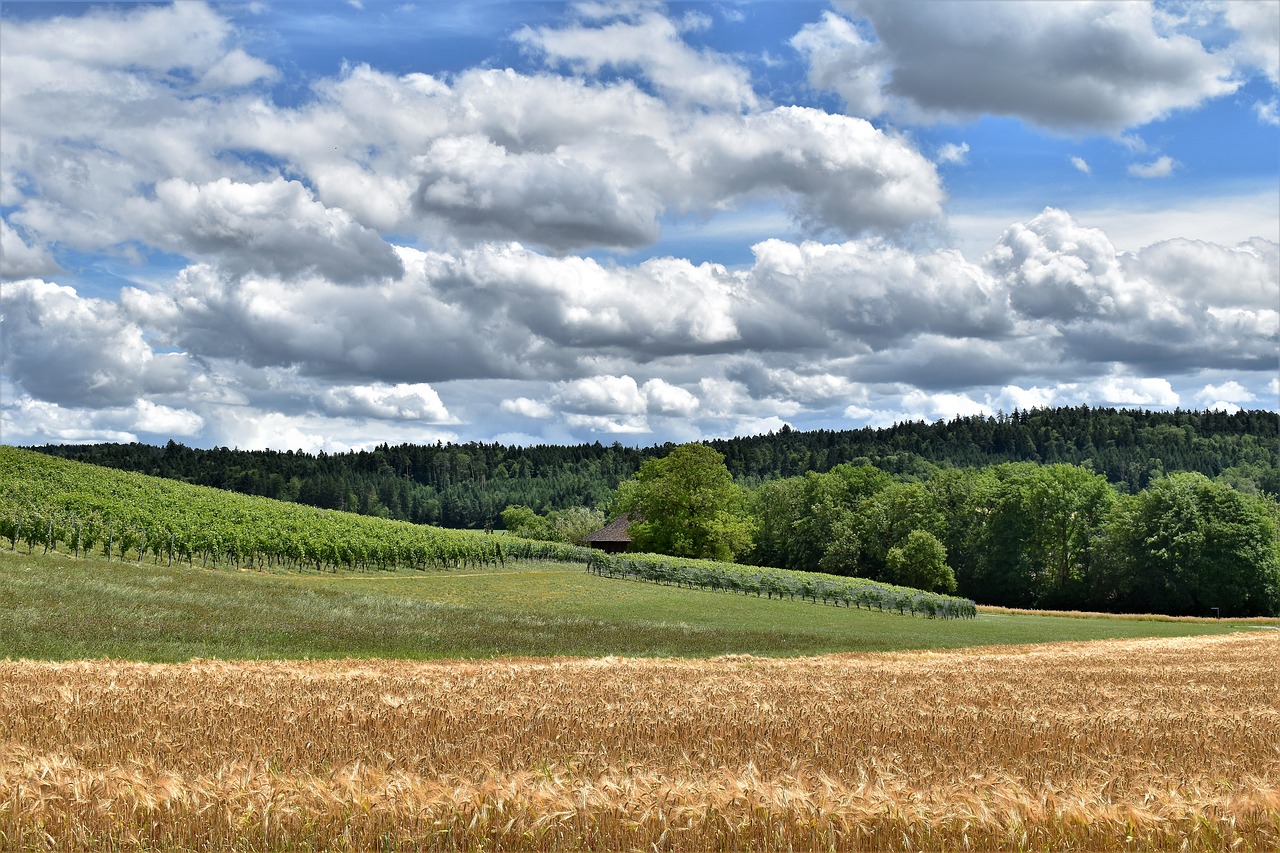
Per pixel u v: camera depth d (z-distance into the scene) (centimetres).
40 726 1377
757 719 1714
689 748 1358
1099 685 2680
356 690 1995
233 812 916
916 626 6103
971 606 7312
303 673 2336
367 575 6469
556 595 6253
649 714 1753
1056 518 10344
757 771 1082
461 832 894
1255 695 2495
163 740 1269
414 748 1266
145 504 6725
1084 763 1299
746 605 6475
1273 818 966
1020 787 1016
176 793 923
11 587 3472
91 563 4578
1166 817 966
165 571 4688
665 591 6925
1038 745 1464
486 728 1488
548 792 941
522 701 1889
